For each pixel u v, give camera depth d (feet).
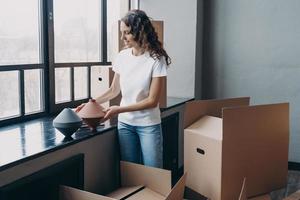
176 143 11.03
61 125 6.40
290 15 11.47
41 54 8.47
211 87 12.73
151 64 6.93
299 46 11.49
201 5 12.14
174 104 10.42
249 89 12.25
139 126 7.28
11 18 7.67
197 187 6.53
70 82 9.50
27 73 8.13
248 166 6.10
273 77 11.91
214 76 12.64
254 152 6.12
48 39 8.48
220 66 12.50
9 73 7.68
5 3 7.52
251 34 11.98
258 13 11.81
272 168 6.39
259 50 11.95
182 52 11.91
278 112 6.25
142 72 7.02
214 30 12.42
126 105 7.20
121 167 7.07
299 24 11.40
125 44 7.76
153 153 7.30
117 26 8.70
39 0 8.29
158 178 6.50
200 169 6.41
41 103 8.61
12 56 7.76
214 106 7.20
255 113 6.02
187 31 11.76
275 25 11.66
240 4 11.98
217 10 12.29
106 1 10.73
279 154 6.41
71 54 9.54
